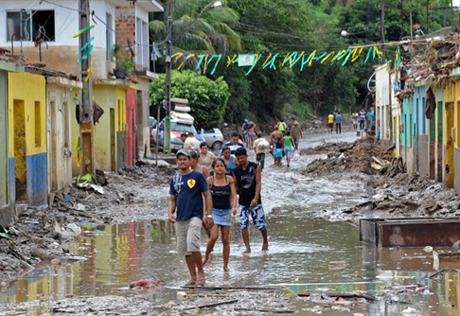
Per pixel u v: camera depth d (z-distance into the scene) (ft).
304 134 421.18
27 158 111.86
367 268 75.31
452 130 133.49
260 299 61.87
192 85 297.94
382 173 192.75
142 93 232.32
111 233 100.94
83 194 136.87
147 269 76.18
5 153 99.96
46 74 126.21
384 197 131.44
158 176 191.62
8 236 83.51
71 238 96.07
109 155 183.83
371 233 90.43
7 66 97.35
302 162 242.37
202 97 299.58
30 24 183.01
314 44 427.74
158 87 293.84
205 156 104.17
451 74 127.03
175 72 301.63
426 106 147.64
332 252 85.40
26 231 95.71
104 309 58.70
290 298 62.34
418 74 161.07
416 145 171.83
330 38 466.29
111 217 117.08
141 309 58.65
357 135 362.74
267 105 428.56
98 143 182.91
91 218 114.21
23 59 110.63
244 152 86.43
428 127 155.43
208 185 74.18
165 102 241.55
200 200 68.59
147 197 145.79
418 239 87.76
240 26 387.55
